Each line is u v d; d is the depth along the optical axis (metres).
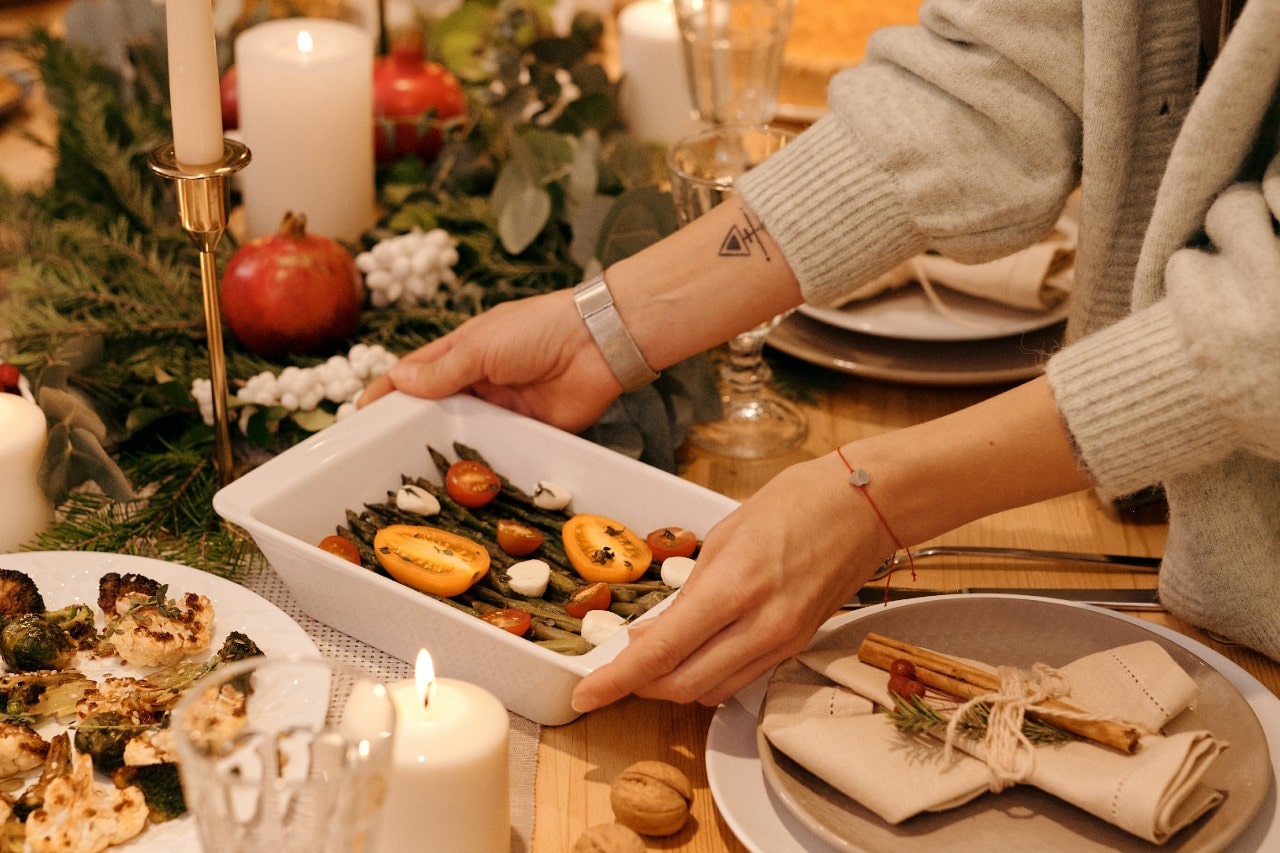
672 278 1.28
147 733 1.05
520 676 1.10
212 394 1.26
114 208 1.58
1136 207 1.23
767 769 1.03
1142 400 1.07
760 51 1.64
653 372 1.31
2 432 1.23
